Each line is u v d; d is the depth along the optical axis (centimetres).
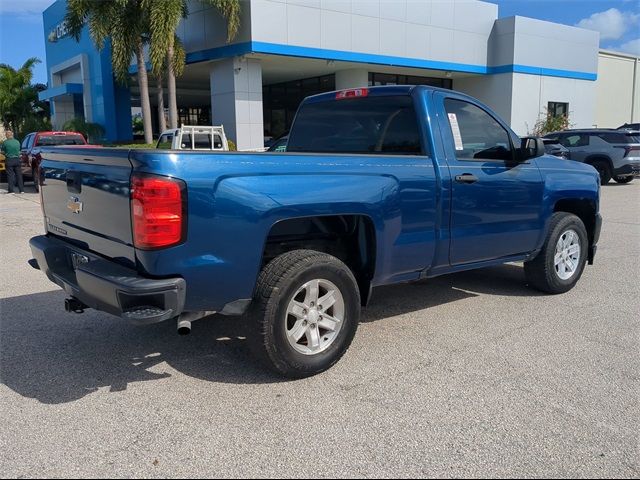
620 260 802
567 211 676
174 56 1986
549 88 2838
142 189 342
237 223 366
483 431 338
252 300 389
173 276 353
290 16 1980
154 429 342
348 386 398
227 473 298
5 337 496
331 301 419
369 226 442
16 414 361
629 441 328
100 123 2834
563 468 303
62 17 3200
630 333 503
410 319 542
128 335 500
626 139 1827
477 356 451
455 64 2528
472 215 507
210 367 431
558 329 513
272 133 2914
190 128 1463
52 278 446
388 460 309
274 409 365
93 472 299
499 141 545
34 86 4241
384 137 519
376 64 2264
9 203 1523
